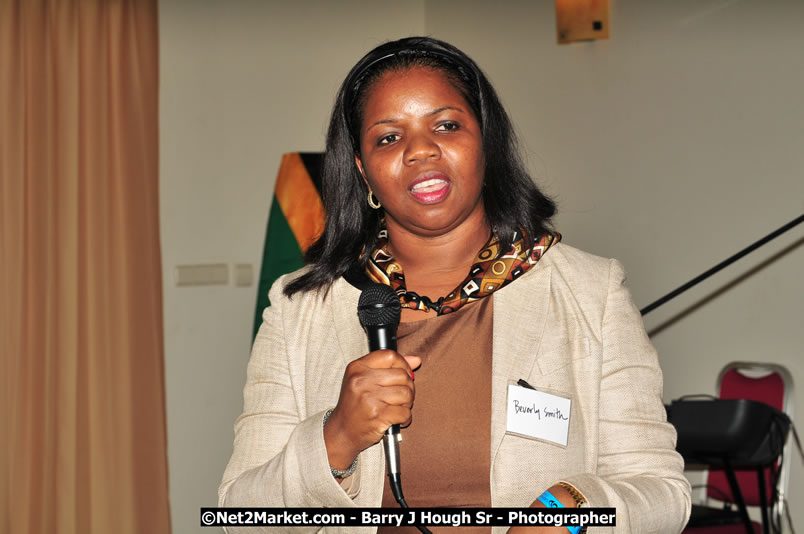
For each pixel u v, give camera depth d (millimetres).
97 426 4492
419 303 1273
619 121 4543
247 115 5250
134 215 4629
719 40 4148
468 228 1277
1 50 4336
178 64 5039
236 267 5164
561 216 4770
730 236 4090
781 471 3375
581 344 1243
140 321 4633
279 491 1173
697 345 4180
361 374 1105
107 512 4500
